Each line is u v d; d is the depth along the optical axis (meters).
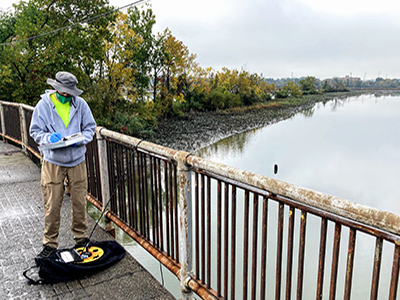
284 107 67.56
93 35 17.94
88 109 2.88
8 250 3.12
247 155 23.23
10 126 7.99
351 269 1.34
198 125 31.39
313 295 6.68
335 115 64.56
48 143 2.51
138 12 25.38
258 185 1.64
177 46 29.89
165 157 2.46
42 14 16.88
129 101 25.16
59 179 2.74
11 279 2.65
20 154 7.09
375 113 72.88
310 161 23.84
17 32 14.99
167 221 2.55
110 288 2.55
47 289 2.53
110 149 3.32
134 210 3.02
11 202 4.34
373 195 17.41
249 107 54.50
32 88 14.49
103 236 3.43
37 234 3.44
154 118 26.30
